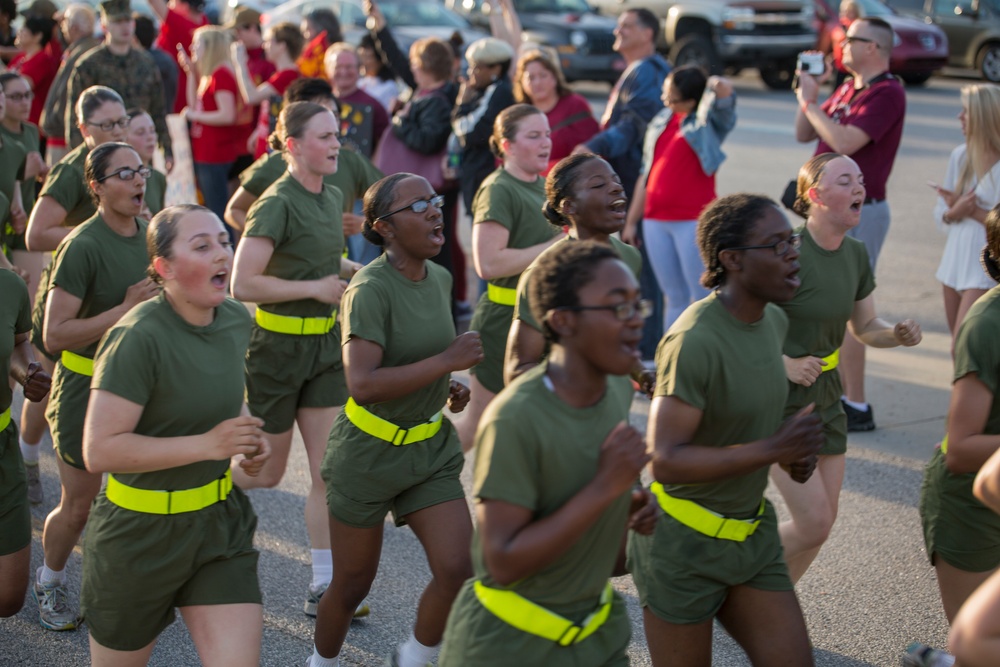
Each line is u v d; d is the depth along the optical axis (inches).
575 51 815.1
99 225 205.8
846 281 192.1
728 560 148.1
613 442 114.2
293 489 273.0
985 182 281.1
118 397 147.9
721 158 315.3
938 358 356.8
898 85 314.2
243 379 162.6
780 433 138.5
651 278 349.4
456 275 398.0
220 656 153.3
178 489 153.6
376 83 436.8
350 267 246.5
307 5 794.2
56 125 403.2
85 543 158.4
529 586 121.0
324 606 180.4
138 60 382.6
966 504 169.2
